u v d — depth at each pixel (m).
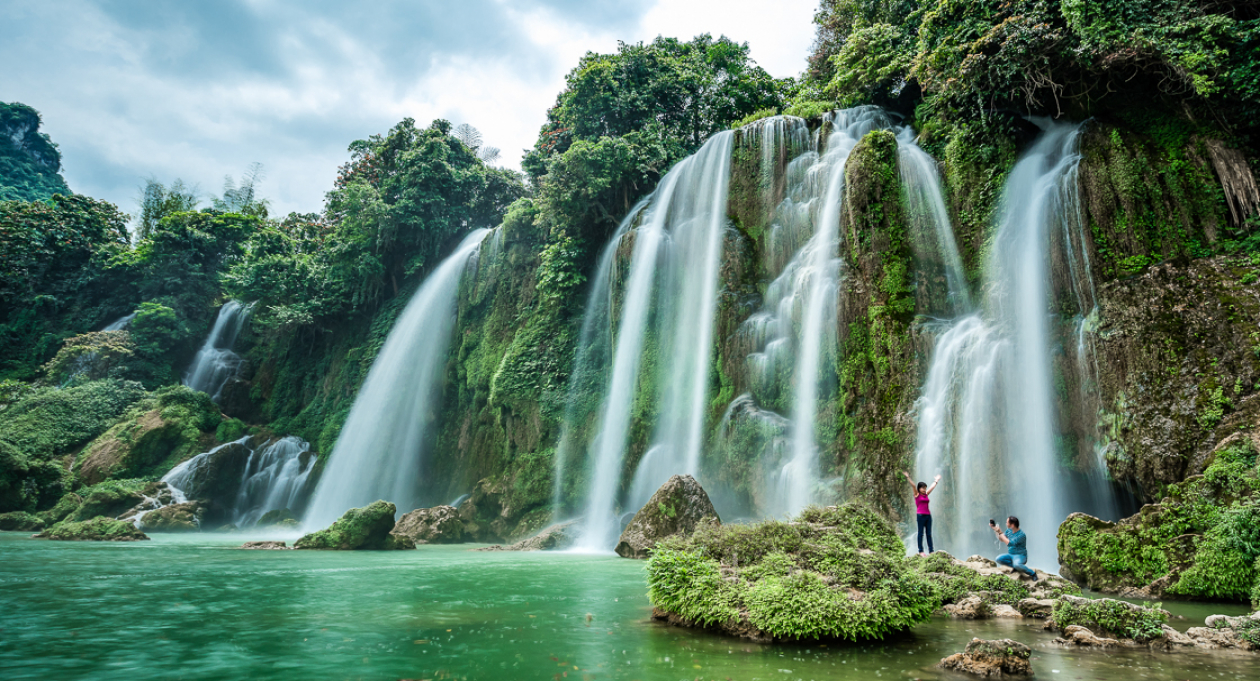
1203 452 12.98
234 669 5.04
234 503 35.50
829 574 7.11
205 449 36.97
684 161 29.34
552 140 37.84
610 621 7.23
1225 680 4.83
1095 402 15.47
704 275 26.02
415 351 38.84
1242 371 13.34
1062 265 17.36
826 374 20.36
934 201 20.98
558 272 31.56
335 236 44.72
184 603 8.47
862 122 25.89
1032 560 15.02
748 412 21.75
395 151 46.41
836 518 9.89
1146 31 16.94
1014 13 18.94
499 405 31.55
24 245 51.41
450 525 26.73
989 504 15.84
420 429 36.59
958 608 8.05
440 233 42.50
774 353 22.16
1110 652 5.93
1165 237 16.11
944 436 16.92
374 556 17.08
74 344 44.59
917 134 24.86
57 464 33.84
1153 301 15.25
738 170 26.83
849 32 31.84
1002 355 16.95
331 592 9.59
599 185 29.78
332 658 5.38
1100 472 14.95
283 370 44.41
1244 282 14.41
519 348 31.77
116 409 39.50
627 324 27.67
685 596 6.95
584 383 29.56
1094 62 17.72
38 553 16.58
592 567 13.90
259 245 45.91
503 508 28.45
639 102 33.09
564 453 28.33
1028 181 19.23
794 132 26.16
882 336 18.92
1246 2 17.50
